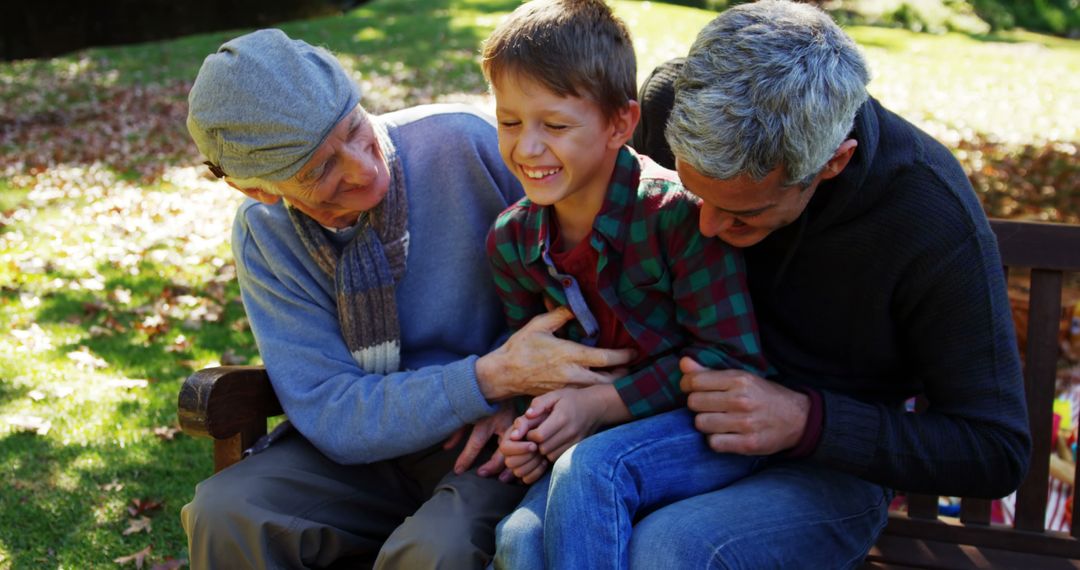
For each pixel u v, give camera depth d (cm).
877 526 205
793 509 186
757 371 192
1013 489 189
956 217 179
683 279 194
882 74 1253
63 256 591
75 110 1062
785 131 158
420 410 205
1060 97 1134
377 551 218
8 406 402
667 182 194
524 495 207
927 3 1814
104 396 414
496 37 189
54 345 465
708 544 172
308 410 211
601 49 185
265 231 217
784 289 197
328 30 1454
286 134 191
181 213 692
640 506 184
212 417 204
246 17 904
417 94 1088
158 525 320
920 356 191
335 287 216
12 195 736
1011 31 1864
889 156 179
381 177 208
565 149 186
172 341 472
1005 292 185
